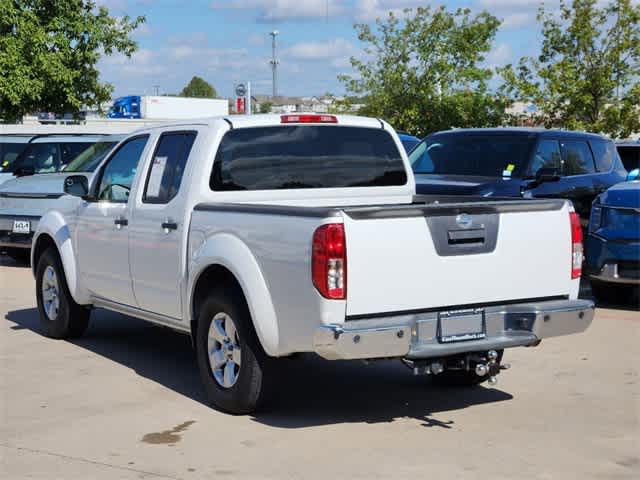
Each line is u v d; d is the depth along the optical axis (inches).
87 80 1103.6
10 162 677.3
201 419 252.5
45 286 361.4
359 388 287.6
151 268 291.7
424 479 205.0
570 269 255.8
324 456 221.0
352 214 223.3
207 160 272.4
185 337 365.4
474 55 1311.5
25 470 213.6
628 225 394.0
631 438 235.0
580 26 1162.6
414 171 474.6
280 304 235.3
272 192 280.2
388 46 1343.5
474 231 238.5
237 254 245.9
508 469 211.8
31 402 270.7
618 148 589.6
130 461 218.8
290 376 303.1
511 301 246.7
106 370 309.6
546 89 1179.3
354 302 223.8
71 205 344.5
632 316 398.3
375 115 1334.9
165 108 1956.2
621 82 1167.6
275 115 284.5
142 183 298.5
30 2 1055.6
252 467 213.6
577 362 317.4
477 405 266.8
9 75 1037.8
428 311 233.8
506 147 462.6
